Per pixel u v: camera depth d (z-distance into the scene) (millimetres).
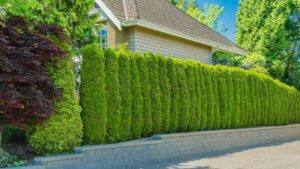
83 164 7797
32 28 7641
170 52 15055
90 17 11070
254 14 24922
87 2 10594
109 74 8984
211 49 17656
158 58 10750
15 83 6922
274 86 17203
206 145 11945
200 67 12398
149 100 10227
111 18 13023
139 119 9797
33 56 7113
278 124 17516
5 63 6660
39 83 7211
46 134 7547
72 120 7898
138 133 9812
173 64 11289
